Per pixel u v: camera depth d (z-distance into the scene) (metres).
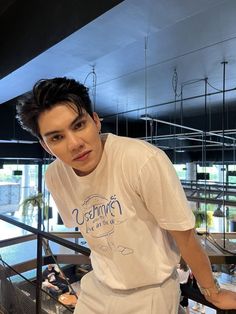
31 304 1.54
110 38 1.93
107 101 5.07
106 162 0.67
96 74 3.52
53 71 2.66
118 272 0.73
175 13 1.62
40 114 0.64
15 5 2.49
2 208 7.84
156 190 0.61
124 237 0.69
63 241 1.17
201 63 3.10
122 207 0.67
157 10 1.57
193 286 0.76
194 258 0.64
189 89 4.17
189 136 4.64
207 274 0.66
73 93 0.64
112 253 0.73
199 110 5.16
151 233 0.68
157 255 0.69
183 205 0.62
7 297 1.76
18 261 2.55
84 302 0.84
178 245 0.65
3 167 7.16
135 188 0.64
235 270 2.49
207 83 3.85
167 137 4.43
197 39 2.40
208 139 4.72
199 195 3.77
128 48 2.63
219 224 3.77
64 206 0.85
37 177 7.59
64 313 1.40
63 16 1.92
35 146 7.45
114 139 0.68
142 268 0.70
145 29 1.81
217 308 0.67
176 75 3.56
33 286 1.54
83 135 0.65
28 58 2.36
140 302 0.71
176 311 0.72
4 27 2.76
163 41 2.44
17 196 7.90
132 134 5.97
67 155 0.66
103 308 0.77
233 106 4.80
